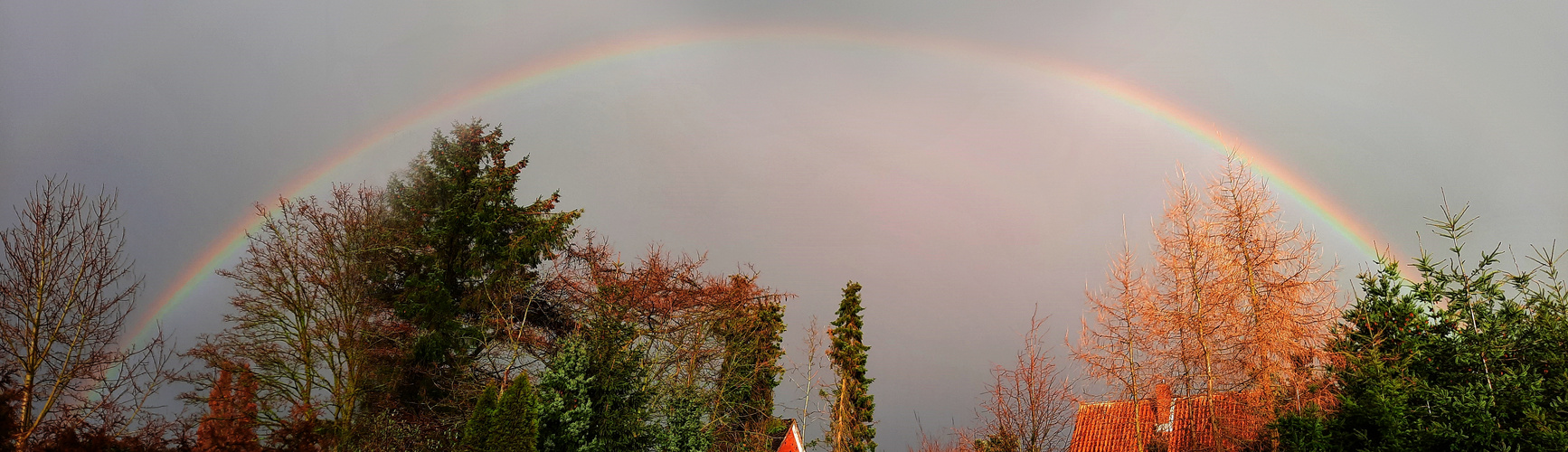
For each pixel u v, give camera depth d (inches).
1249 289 869.8
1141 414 902.4
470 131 1457.9
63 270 920.9
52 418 845.2
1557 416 631.8
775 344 1576.0
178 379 1020.5
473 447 800.9
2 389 781.9
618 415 930.1
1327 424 701.3
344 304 1194.6
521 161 1488.7
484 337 1236.5
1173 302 887.7
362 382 1163.3
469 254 1376.7
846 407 1561.3
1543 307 715.4
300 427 884.0
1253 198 896.9
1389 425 653.3
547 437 846.5
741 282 1407.5
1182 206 910.4
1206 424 875.4
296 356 1159.6
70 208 948.6
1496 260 775.7
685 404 1043.3
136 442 784.3
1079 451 1103.0
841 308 1660.9
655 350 1177.4
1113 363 868.0
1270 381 827.4
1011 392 864.3
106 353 923.4
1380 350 809.5
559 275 1379.2
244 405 1041.5
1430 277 818.2
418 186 1422.2
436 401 1217.4
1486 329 740.7
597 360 927.7
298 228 1232.8
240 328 1156.5
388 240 1294.3
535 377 1179.3
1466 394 640.4
